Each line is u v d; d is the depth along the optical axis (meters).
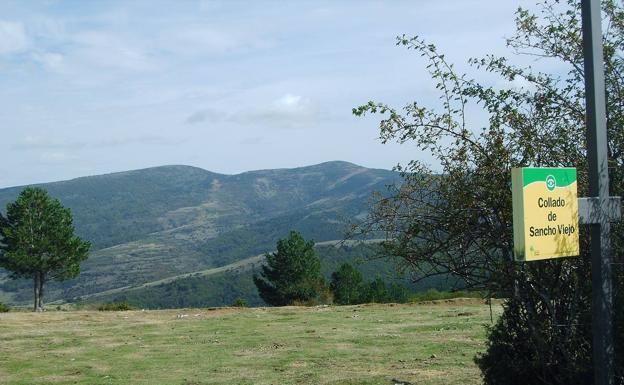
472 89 5.48
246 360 13.96
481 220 5.31
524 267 5.31
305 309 25.16
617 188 5.38
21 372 13.29
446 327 17.50
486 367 6.20
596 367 4.68
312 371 12.36
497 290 5.44
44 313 25.66
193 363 13.85
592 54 4.66
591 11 4.66
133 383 11.93
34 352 15.89
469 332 16.38
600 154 4.69
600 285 4.69
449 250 5.34
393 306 24.66
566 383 5.57
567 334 5.47
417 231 5.36
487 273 5.41
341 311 23.77
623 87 5.49
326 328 18.70
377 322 19.66
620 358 5.08
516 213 4.38
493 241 5.30
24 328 20.58
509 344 5.98
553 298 5.51
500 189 5.24
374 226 5.44
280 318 21.92
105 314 25.00
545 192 4.48
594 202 4.68
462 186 5.30
